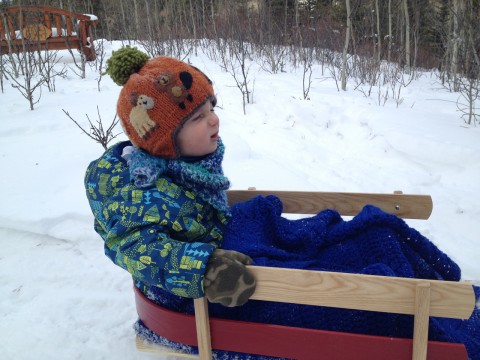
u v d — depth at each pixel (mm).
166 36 8867
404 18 11531
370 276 1263
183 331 1493
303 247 1724
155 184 1475
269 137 4367
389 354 1331
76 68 7469
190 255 1303
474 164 3576
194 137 1499
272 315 1455
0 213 2719
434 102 5684
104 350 1866
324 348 1377
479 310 1669
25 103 5227
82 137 4074
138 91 1445
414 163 3809
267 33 9156
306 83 6594
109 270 2424
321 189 3242
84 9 12867
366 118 4633
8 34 6367
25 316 2070
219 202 1586
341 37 9000
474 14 5922
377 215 1595
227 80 6562
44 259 2506
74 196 2922
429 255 1602
